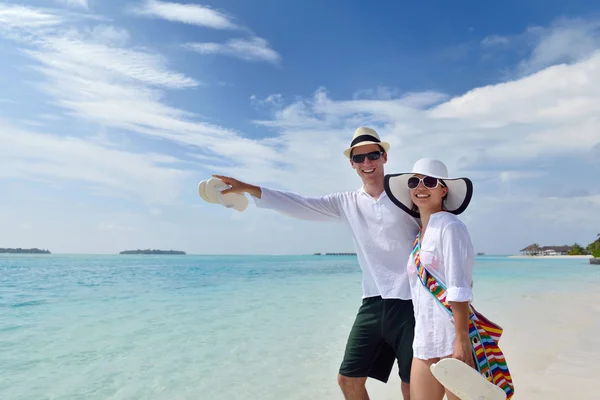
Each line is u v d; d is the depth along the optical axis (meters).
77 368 5.16
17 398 4.18
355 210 3.18
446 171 2.79
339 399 4.12
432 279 2.53
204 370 5.07
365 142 3.09
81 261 53.62
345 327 7.71
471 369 2.20
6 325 7.90
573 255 94.19
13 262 46.50
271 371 5.03
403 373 2.94
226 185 3.32
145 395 4.27
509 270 32.84
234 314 9.25
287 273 26.72
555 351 5.70
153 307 10.30
